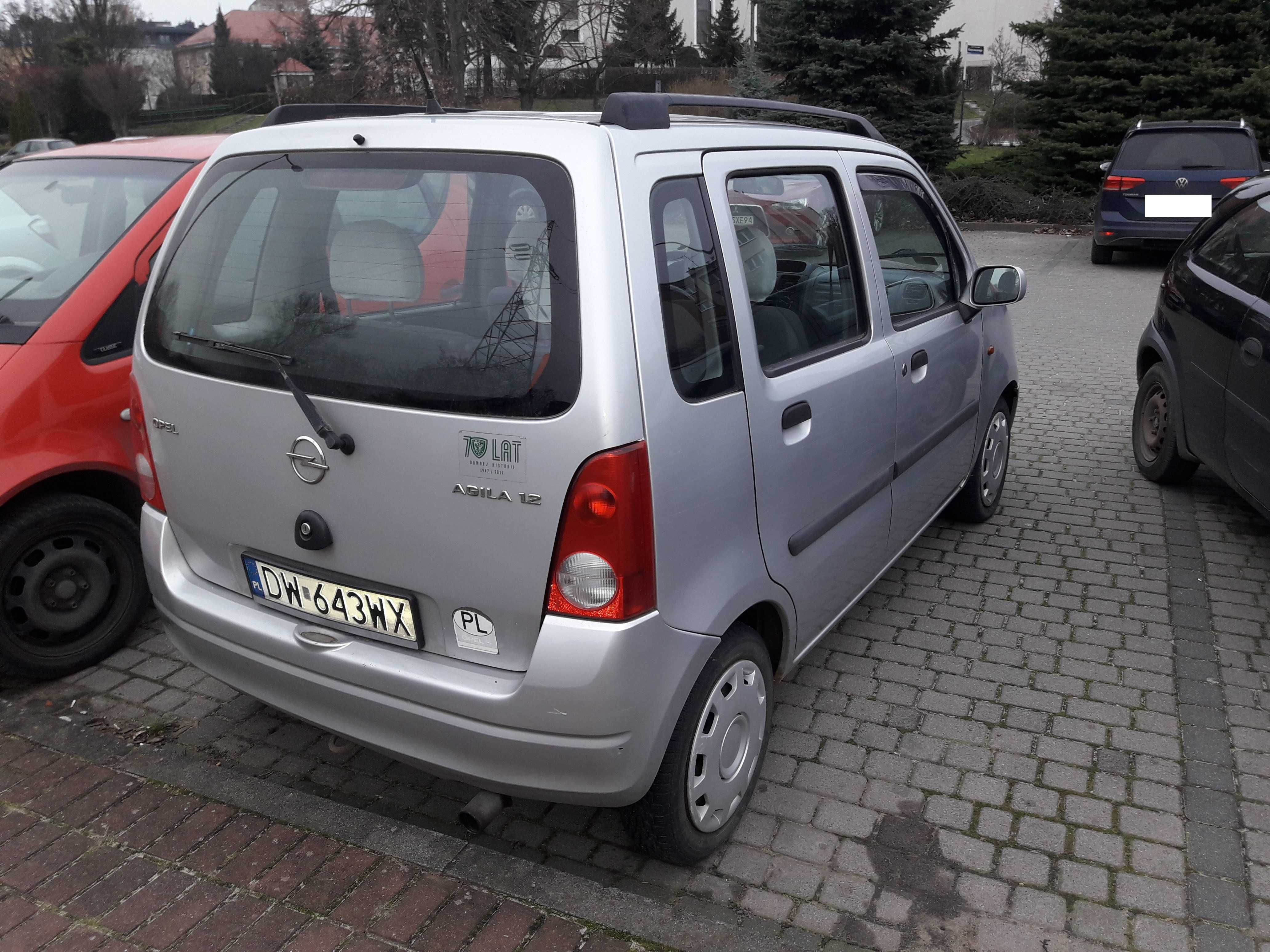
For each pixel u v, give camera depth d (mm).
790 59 19453
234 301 2635
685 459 2316
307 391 2443
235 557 2785
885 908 2576
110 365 3740
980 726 3373
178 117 49719
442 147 2381
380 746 2516
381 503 2381
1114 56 18500
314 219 2518
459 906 2521
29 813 2898
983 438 4750
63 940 2428
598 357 2137
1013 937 2475
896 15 18656
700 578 2422
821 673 3713
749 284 2688
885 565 3729
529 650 2305
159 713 3496
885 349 3443
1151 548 4793
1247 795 2986
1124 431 6715
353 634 2557
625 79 29438
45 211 4148
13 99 47969
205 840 2775
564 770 2293
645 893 2648
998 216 18078
